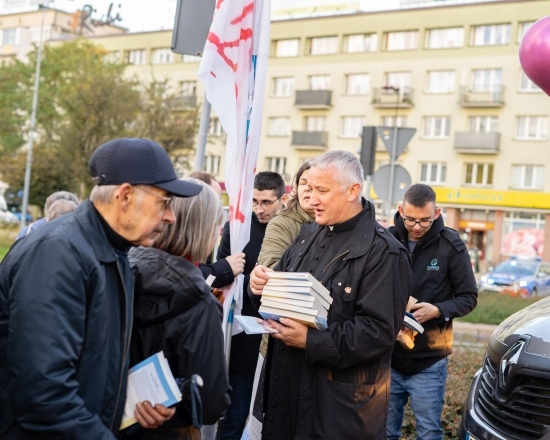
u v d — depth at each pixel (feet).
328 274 10.62
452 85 137.69
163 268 8.40
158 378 8.02
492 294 60.85
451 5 137.80
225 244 16.33
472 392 12.46
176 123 103.50
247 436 15.15
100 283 7.46
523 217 132.67
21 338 6.93
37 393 6.84
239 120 13.58
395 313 10.26
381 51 143.95
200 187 8.27
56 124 115.65
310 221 14.16
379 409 10.50
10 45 224.53
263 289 10.62
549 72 15.42
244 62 13.60
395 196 39.47
